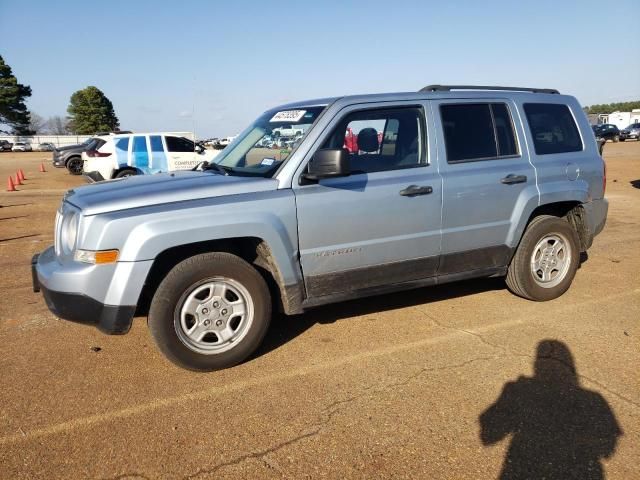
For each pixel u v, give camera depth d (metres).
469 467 2.66
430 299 5.18
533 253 4.91
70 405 3.30
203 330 3.66
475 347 4.05
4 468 2.70
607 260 6.59
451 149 4.43
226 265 3.62
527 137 4.81
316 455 2.77
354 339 4.25
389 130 4.23
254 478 2.60
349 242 4.01
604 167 5.28
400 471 2.64
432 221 4.30
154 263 3.55
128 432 3.00
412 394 3.37
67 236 3.68
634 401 3.23
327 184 3.89
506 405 3.21
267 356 3.97
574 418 3.06
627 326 4.41
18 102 80.25
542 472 2.61
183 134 19.66
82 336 4.40
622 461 2.68
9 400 3.37
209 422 3.09
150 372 3.74
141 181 4.11
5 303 5.26
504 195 4.61
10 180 16.75
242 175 4.05
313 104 4.30
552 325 4.46
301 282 3.91
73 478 2.62
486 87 4.83
